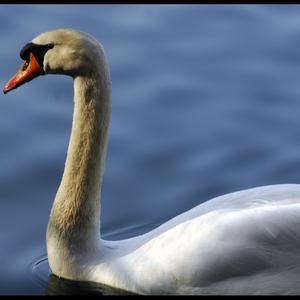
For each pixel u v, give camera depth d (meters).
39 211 15.41
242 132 17.41
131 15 20.08
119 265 13.20
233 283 12.85
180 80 18.47
